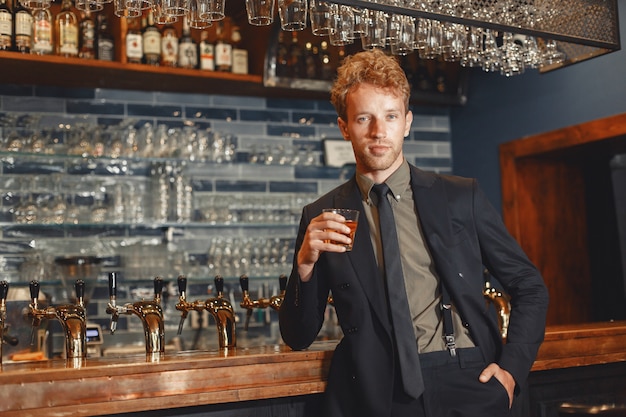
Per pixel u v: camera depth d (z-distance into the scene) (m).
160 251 4.20
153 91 4.38
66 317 2.44
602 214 4.73
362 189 2.12
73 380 1.96
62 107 4.19
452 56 3.16
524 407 2.56
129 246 4.11
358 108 2.01
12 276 3.94
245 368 2.15
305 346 2.22
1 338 2.36
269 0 2.42
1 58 3.63
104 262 4.16
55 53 3.91
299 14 2.47
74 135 3.91
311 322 2.13
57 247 4.04
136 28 4.04
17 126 3.86
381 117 2.00
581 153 4.36
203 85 4.27
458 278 2.02
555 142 4.20
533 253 4.54
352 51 4.53
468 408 1.95
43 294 3.67
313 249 1.93
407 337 1.96
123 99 4.32
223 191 4.50
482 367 2.01
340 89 2.07
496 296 2.84
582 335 2.67
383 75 2.00
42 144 3.83
